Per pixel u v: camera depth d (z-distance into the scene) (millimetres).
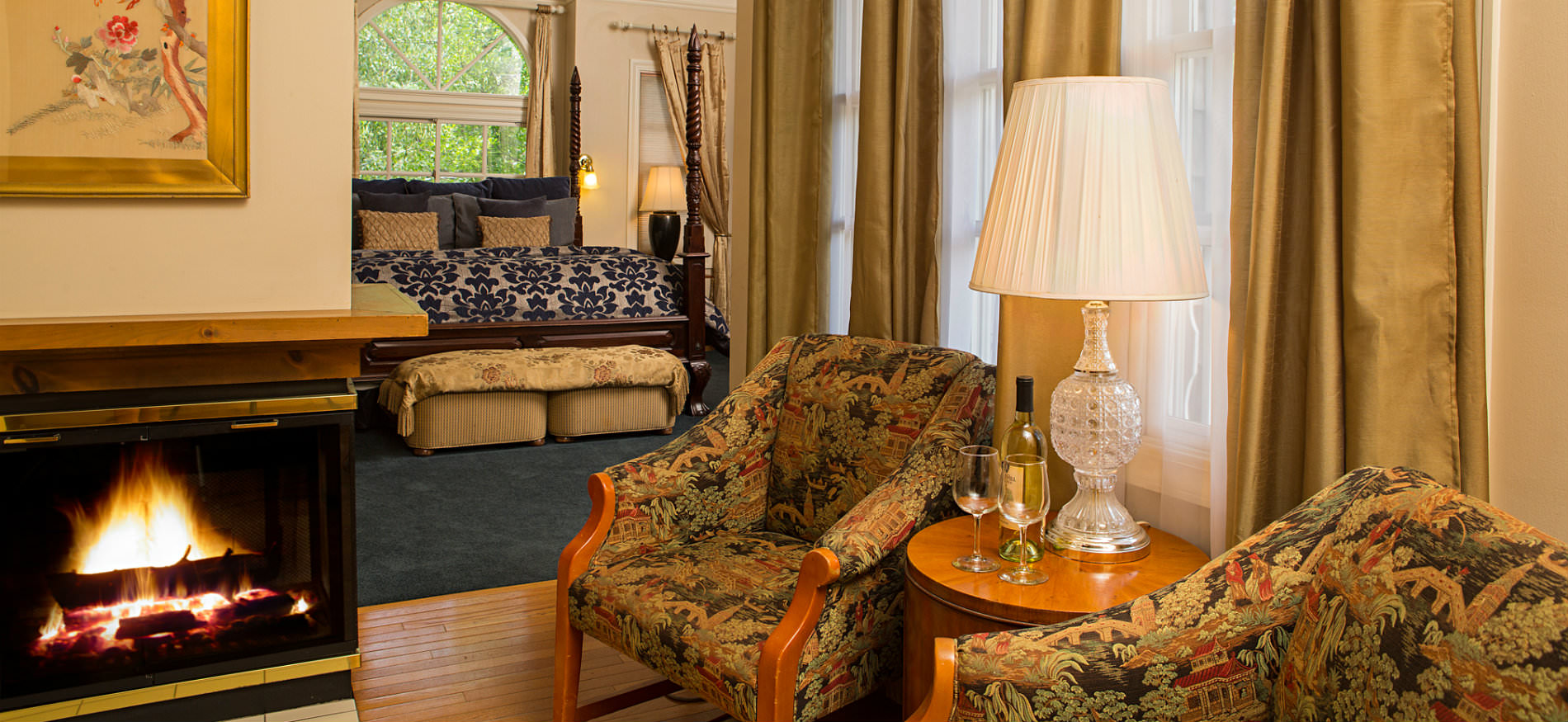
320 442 2137
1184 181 1539
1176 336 1885
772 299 2855
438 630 2680
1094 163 1479
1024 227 1542
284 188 2115
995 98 2326
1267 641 1108
